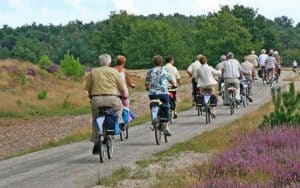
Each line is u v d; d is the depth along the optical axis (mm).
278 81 76375
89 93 21625
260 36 189125
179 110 44125
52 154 24891
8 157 25688
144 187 16281
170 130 31250
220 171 17031
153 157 21781
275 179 14859
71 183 17562
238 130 26625
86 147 26797
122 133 29688
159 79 25953
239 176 16344
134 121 38625
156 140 25766
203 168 17453
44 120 50812
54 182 17859
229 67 39438
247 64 48188
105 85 21203
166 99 25984
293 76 92438
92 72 21391
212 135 25953
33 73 89188
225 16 153750
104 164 21031
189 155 21938
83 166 20781
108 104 21188
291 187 13727
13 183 17969
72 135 33812
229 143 22781
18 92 72625
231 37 150625
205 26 154875
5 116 55062
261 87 64938
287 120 25047
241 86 44031
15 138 37781
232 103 39188
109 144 22062
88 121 48062
